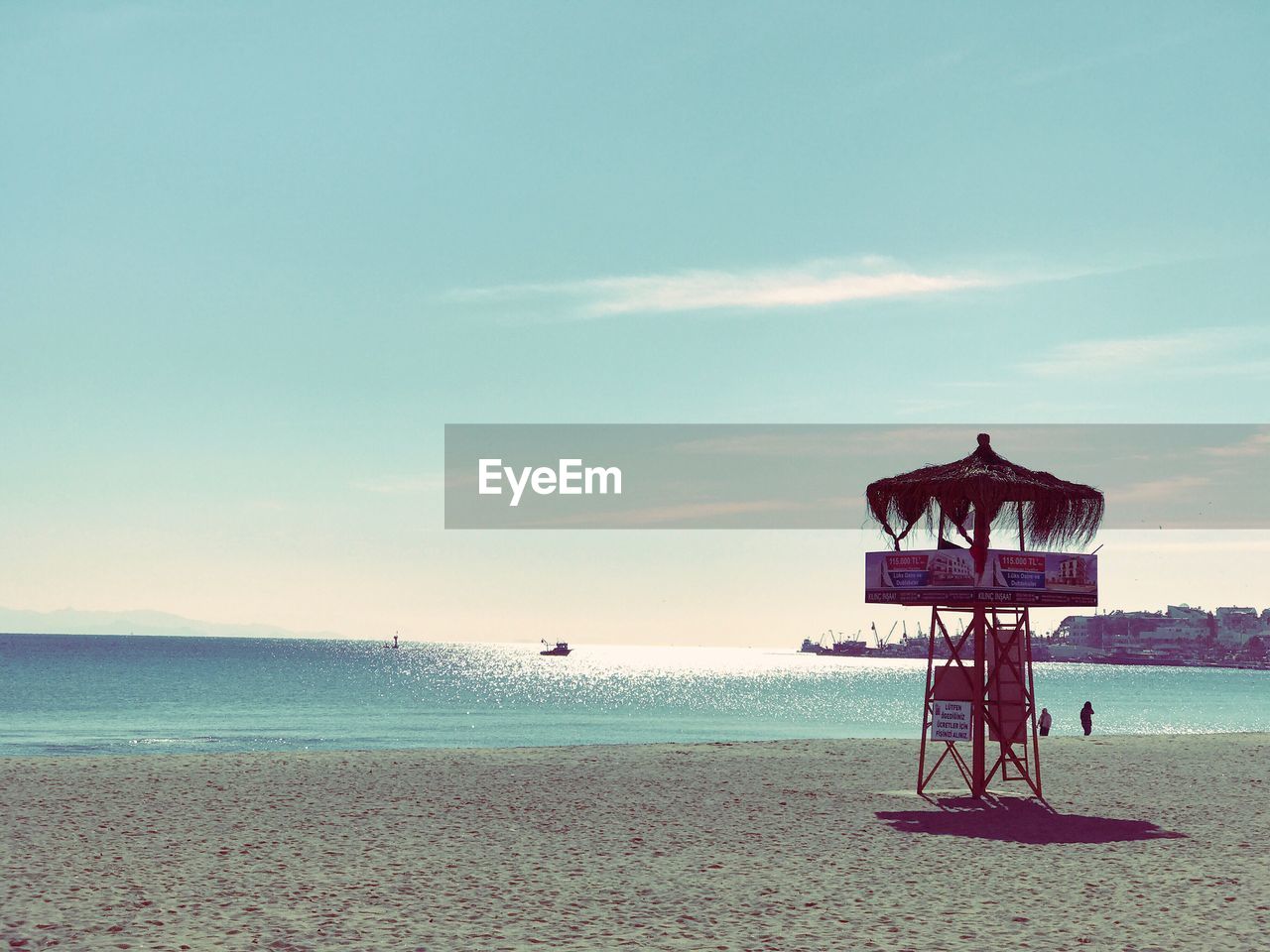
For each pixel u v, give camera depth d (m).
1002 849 16.02
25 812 18.44
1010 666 22.66
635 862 14.73
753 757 30.95
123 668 186.12
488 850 15.51
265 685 145.75
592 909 11.75
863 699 143.88
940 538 23.17
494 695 139.50
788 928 10.95
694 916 11.47
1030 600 21.91
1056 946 10.26
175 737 68.31
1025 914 11.66
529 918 11.27
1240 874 14.14
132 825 17.22
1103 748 35.66
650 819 18.75
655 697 143.50
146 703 104.44
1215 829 18.20
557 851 15.50
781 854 15.47
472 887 12.89
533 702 124.25
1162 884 13.44
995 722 22.56
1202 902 12.31
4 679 143.25
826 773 26.80
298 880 13.09
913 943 10.35
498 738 70.62
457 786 23.03
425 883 13.06
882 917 11.48
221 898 11.92
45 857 14.26
